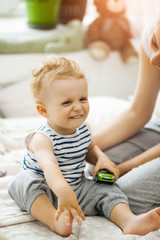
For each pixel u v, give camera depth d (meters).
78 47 2.13
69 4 2.16
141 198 1.00
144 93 1.21
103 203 0.97
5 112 2.02
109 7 2.07
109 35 2.10
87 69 2.17
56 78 0.95
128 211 0.93
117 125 1.25
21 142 1.44
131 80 2.26
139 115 1.24
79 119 0.97
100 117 1.61
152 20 1.12
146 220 0.89
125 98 2.29
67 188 0.84
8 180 1.14
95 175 1.04
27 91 2.04
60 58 1.00
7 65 2.00
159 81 1.19
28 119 1.71
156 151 1.15
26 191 0.94
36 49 2.06
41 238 0.86
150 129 1.30
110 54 2.17
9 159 1.28
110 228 0.92
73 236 0.87
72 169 1.02
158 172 1.00
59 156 1.00
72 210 0.83
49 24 2.12
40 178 0.98
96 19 2.12
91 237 0.86
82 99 0.98
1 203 1.02
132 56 2.12
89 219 0.97
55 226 0.88
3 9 2.34
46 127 0.99
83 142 1.04
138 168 1.06
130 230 0.89
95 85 2.21
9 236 0.86
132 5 2.10
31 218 0.95
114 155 1.21
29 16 2.14
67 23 2.21
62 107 0.95
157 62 0.95
